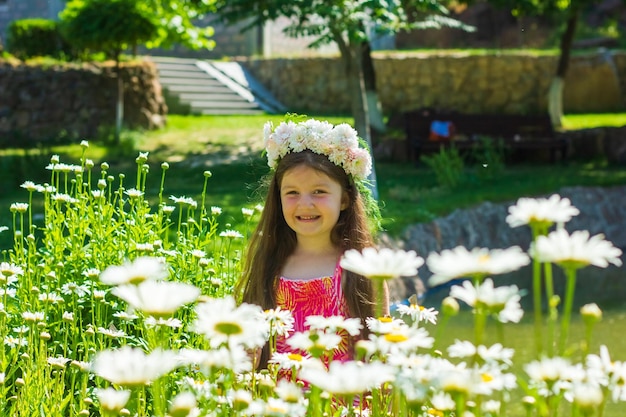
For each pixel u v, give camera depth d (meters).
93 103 16.81
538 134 15.98
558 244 1.29
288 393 1.58
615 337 7.20
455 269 1.31
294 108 20.89
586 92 20.62
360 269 1.46
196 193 11.40
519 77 20.22
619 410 5.02
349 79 12.34
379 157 15.58
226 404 1.79
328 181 3.31
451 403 1.51
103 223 4.18
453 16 24.17
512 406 5.06
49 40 18.17
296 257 3.43
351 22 11.24
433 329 7.08
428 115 15.67
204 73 20.70
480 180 12.87
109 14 15.15
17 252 3.94
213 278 3.80
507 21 24.17
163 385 2.29
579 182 12.54
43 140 16.27
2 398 2.77
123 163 14.12
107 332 2.90
